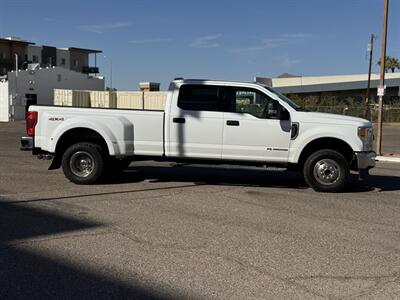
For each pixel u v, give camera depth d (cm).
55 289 468
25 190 955
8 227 682
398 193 1019
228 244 618
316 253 590
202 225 711
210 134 1009
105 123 1018
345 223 743
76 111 1032
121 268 525
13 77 5591
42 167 1295
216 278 501
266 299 452
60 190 962
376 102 6412
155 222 722
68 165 1030
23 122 4853
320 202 900
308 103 4844
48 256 561
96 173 1028
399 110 4650
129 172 1234
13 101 5559
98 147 1028
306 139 990
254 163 1016
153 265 536
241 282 492
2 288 468
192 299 449
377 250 608
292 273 520
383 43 1881
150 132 1024
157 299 448
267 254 582
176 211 798
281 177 1206
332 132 981
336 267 542
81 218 738
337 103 4991
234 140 1005
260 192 991
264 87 1012
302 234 674
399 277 516
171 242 622
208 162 1026
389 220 768
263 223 731
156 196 921
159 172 1248
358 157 980
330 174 996
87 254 569
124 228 684
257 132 999
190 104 1018
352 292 473
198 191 984
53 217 742
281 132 995
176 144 1020
